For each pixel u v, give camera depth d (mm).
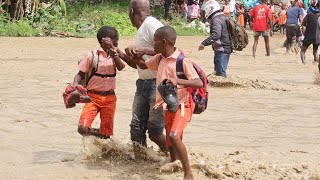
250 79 21641
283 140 13297
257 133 13969
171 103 9281
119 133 13398
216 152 11836
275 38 47406
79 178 10000
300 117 15992
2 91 18828
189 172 9492
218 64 20469
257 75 24594
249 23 53938
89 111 10992
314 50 29328
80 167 10680
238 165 10562
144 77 10602
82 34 42531
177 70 9633
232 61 30266
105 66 10984
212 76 20656
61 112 15719
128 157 11164
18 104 16656
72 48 33188
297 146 12711
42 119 14836
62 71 23891
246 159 11164
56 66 25422
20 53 29922
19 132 13469
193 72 9539
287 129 14492
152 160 10977
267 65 28750
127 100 17875
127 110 16297
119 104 17141
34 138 12922
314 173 10156
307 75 25172
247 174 10062
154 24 10492
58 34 41406
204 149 12141
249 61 30438
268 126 14789
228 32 20203
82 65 10930
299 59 31938
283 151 12102
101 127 11195
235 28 20109
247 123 15102
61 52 31016
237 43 20219
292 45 35250
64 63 26547
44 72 23453
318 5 28859
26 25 41031
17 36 40156
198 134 13695
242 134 13820
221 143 12836
